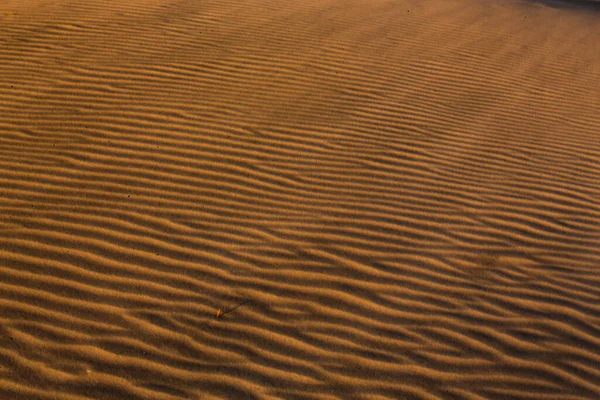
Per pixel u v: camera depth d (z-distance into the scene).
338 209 4.86
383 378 3.56
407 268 4.34
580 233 4.85
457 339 3.84
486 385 3.58
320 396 3.42
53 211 4.50
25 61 6.71
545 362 3.74
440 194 5.17
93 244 4.24
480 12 10.20
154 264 4.14
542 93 7.43
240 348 3.64
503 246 4.64
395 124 6.21
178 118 5.84
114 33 7.61
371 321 3.90
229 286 4.04
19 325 3.61
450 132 6.20
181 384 3.41
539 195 5.29
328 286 4.12
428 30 9.02
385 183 5.24
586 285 4.33
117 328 3.68
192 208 4.68
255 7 9.04
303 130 5.89
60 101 5.98
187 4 8.88
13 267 3.98
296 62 7.31
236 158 5.34
